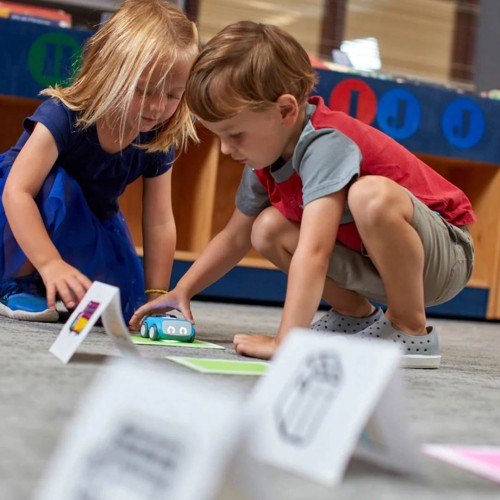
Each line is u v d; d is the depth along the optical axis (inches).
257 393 28.4
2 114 121.2
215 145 119.8
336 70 120.0
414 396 43.6
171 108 65.7
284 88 54.3
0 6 113.3
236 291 121.4
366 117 121.0
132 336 60.3
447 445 32.4
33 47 105.9
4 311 69.4
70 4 118.5
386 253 55.6
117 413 21.4
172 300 65.0
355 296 66.6
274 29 56.6
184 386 20.7
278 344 50.7
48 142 66.3
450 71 151.1
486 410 41.3
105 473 20.4
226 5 133.2
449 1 149.3
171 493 18.8
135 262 76.0
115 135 68.6
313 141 54.8
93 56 66.9
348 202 55.3
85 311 44.9
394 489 25.7
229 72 53.1
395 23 145.5
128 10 66.1
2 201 67.6
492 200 133.7
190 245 125.3
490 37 162.2
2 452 26.5
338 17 141.0
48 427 30.0
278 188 60.7
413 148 124.7
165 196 74.5
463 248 64.3
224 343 64.1
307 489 24.9
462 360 69.2
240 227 66.9
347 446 24.7
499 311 133.3
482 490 26.5
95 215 73.6
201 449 19.0
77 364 43.6
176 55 63.6
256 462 19.2
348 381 26.0
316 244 51.7
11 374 39.4
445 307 131.3
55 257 61.9
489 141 129.3
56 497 20.7
